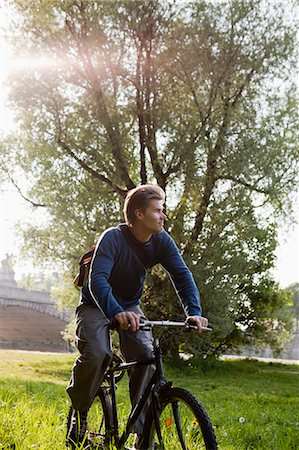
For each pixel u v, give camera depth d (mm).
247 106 23172
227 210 22766
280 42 22859
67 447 4172
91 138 23438
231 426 7316
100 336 3836
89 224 23969
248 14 22781
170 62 22609
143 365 3760
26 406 6047
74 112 23938
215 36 22672
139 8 22266
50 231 25359
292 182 23609
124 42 23016
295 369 27703
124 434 3795
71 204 23688
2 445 4203
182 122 22859
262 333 28031
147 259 3922
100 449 3947
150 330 3590
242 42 23094
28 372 19062
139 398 3770
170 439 3809
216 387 16828
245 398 13234
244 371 24219
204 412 3125
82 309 3992
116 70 22953
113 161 23797
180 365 22875
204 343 22719
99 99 23062
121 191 23328
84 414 4117
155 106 22766
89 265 4039
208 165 22812
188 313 3738
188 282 3865
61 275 27719
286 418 8945
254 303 27703
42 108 23422
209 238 22938
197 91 23281
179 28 22578
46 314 63094
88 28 22672
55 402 8109
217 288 22422
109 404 4141
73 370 3891
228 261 22594
